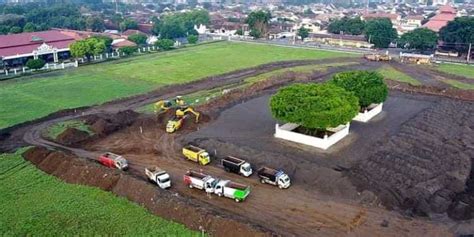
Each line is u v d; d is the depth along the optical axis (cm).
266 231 3825
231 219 3950
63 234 3844
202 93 9231
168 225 3988
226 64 12644
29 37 13538
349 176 4866
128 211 4231
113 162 5191
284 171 5147
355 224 4044
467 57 13488
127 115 7412
